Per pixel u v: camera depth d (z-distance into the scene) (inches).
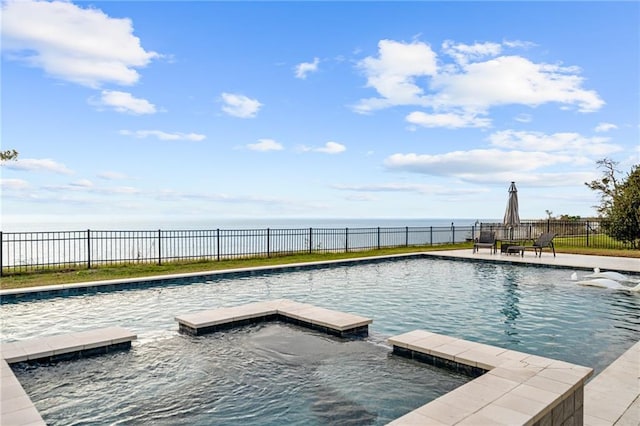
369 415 142.6
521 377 146.3
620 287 374.9
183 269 452.8
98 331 220.2
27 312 285.7
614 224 708.0
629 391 149.4
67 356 194.5
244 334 237.1
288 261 531.2
